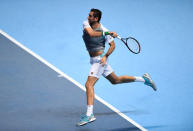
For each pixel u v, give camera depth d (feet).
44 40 150.71
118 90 110.93
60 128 87.15
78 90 109.19
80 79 117.80
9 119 91.30
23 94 104.99
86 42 88.58
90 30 85.56
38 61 130.41
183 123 92.43
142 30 161.27
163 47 144.97
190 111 98.78
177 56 136.98
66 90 108.88
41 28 162.71
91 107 86.84
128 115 95.86
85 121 85.97
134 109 99.66
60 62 130.62
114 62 131.34
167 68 127.24
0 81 112.88
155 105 102.01
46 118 92.07
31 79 115.24
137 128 88.84
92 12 86.07
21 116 92.94
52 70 123.44
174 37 154.61
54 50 141.18
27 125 88.38
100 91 110.52
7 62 127.75
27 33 157.28
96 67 88.74
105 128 88.02
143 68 127.13
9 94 104.73
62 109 97.09
